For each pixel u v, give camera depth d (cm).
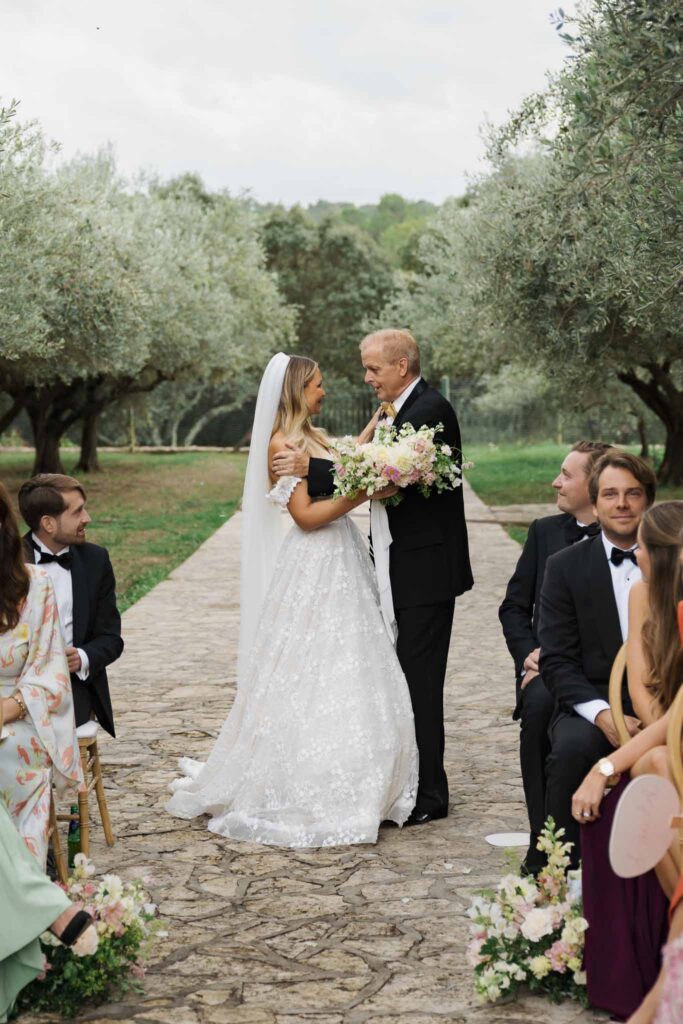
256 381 4825
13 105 1453
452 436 527
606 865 335
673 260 948
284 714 509
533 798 432
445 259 2838
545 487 2719
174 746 659
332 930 402
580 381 1928
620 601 408
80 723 472
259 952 384
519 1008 343
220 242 3647
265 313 3809
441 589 524
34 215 1852
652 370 2355
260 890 440
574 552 420
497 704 761
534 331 1641
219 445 4891
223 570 1481
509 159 1680
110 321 2167
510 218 1512
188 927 406
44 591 398
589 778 337
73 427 4412
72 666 466
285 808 500
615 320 1544
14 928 326
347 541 534
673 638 347
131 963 361
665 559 350
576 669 407
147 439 4888
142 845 493
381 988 357
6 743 383
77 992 343
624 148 931
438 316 2961
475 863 466
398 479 499
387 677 519
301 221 5797
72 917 334
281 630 521
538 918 340
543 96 1147
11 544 393
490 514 2130
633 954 330
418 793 521
